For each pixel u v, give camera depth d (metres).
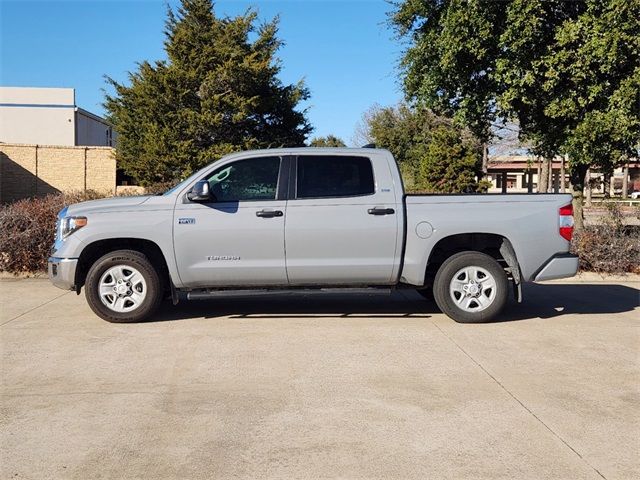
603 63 11.12
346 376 5.34
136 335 6.66
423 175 31.23
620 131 11.14
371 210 7.01
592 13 11.35
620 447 3.98
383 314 7.78
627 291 9.74
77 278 7.12
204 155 27.53
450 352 6.08
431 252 7.29
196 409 4.59
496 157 41.16
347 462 3.75
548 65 11.45
